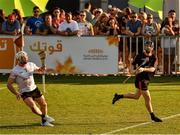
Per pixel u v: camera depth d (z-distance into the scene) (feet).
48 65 136.98
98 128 82.94
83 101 105.19
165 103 103.45
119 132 80.07
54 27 137.90
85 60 136.98
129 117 91.56
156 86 122.21
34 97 84.64
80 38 136.56
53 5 192.34
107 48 136.77
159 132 79.92
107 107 100.01
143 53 88.94
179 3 154.71
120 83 125.90
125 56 137.90
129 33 138.10
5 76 135.44
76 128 82.94
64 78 133.28
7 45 135.85
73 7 193.88
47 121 84.94
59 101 105.09
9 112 95.81
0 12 140.67
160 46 139.74
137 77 88.74
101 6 194.70
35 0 140.56
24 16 140.56
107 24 140.97
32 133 79.36
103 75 137.59
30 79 84.28
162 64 140.05
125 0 196.34
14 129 82.07
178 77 138.00
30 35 135.44
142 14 140.46
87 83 125.18
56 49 136.56
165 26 140.36
